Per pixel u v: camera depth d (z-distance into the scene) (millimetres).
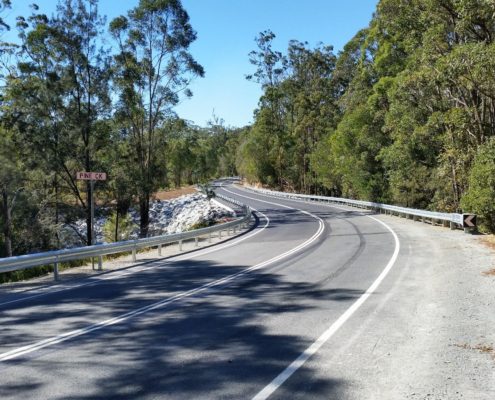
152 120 40875
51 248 36812
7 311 9688
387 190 43594
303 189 78000
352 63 61562
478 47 17406
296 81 79000
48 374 5848
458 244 16422
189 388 5258
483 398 4762
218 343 6863
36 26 32969
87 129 33969
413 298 9078
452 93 25297
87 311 9352
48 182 36438
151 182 39219
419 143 29234
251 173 92688
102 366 6082
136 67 38781
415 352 6137
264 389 5148
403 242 17828
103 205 37438
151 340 7152
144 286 11883
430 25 24141
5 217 34562
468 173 22734
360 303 8875
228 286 11242
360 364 5789
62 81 33156
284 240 21375
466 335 6754
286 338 6949
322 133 68812
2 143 32469
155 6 38094
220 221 34406
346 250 16562
